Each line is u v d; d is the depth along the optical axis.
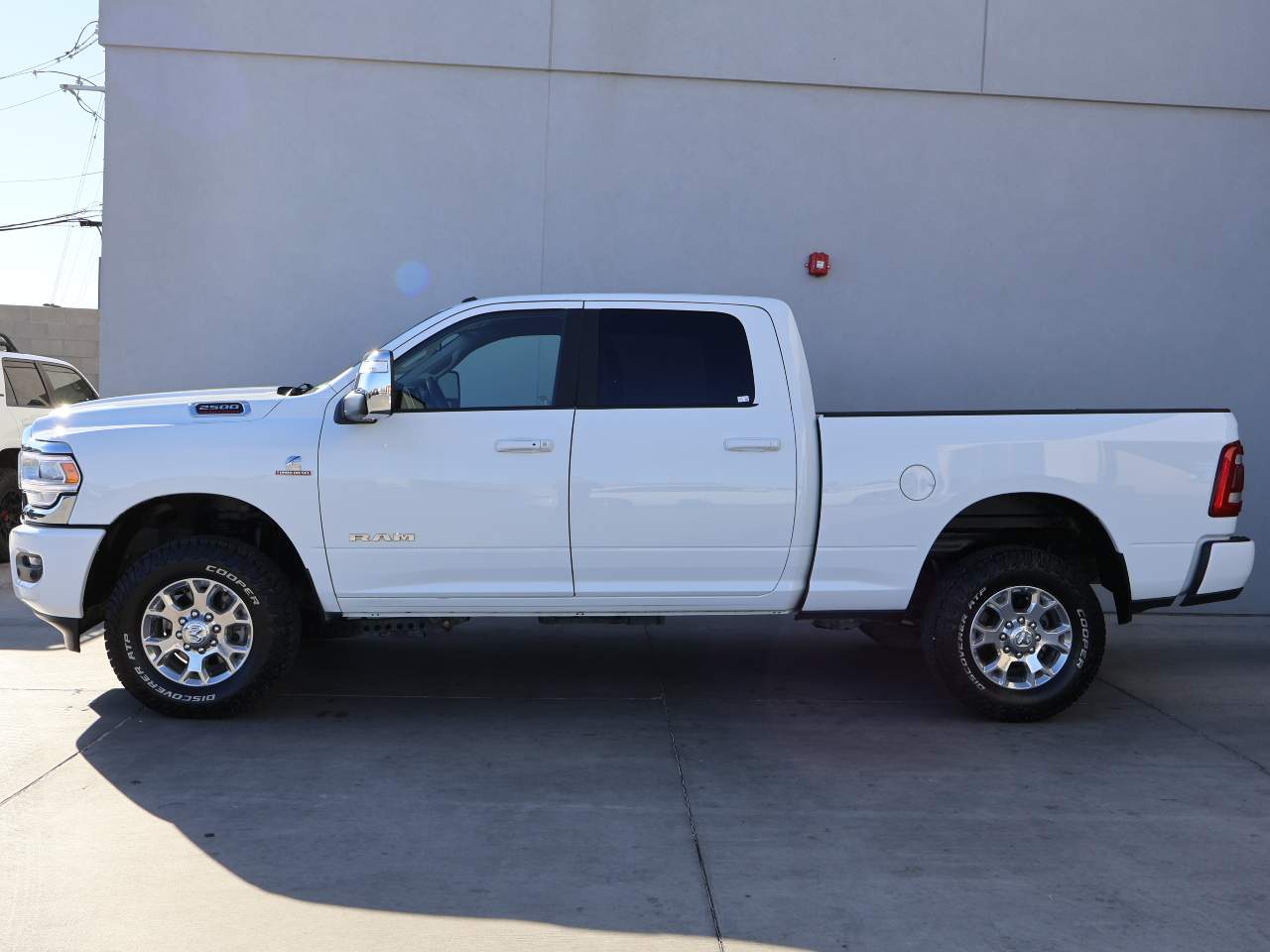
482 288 8.27
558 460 5.51
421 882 3.80
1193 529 5.78
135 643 5.45
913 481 5.62
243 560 5.46
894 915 3.60
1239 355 8.60
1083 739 5.49
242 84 8.07
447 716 5.74
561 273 8.30
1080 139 8.45
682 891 3.76
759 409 5.62
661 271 8.33
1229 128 8.51
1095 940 3.45
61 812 4.37
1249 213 8.55
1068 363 8.53
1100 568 5.99
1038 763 5.12
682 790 4.70
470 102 8.19
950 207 8.42
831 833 4.27
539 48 8.16
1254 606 8.63
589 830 4.27
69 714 5.66
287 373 8.20
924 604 6.04
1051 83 8.38
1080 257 8.49
